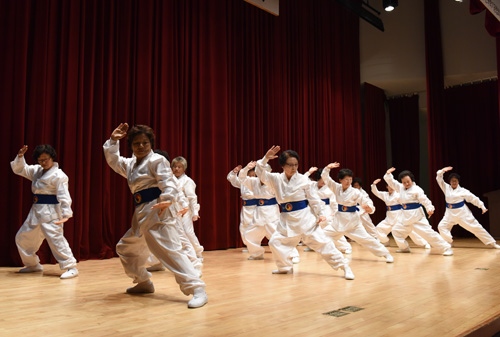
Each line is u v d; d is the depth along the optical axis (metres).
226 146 8.11
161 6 7.40
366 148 12.32
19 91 5.53
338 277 4.27
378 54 12.59
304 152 10.17
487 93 11.96
